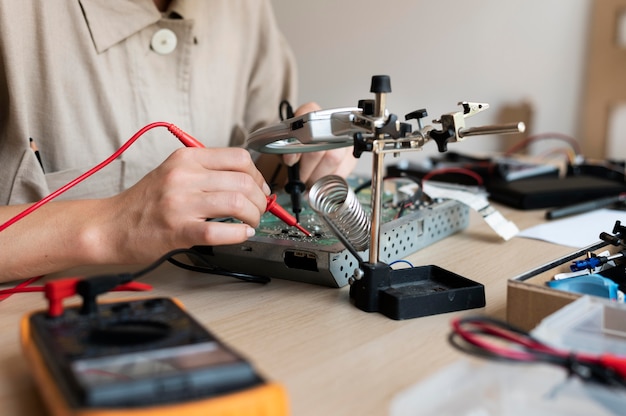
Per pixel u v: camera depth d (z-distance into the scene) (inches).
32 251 27.5
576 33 71.2
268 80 57.1
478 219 41.8
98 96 43.1
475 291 25.1
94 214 28.3
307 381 19.2
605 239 28.5
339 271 27.4
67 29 41.5
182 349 16.3
